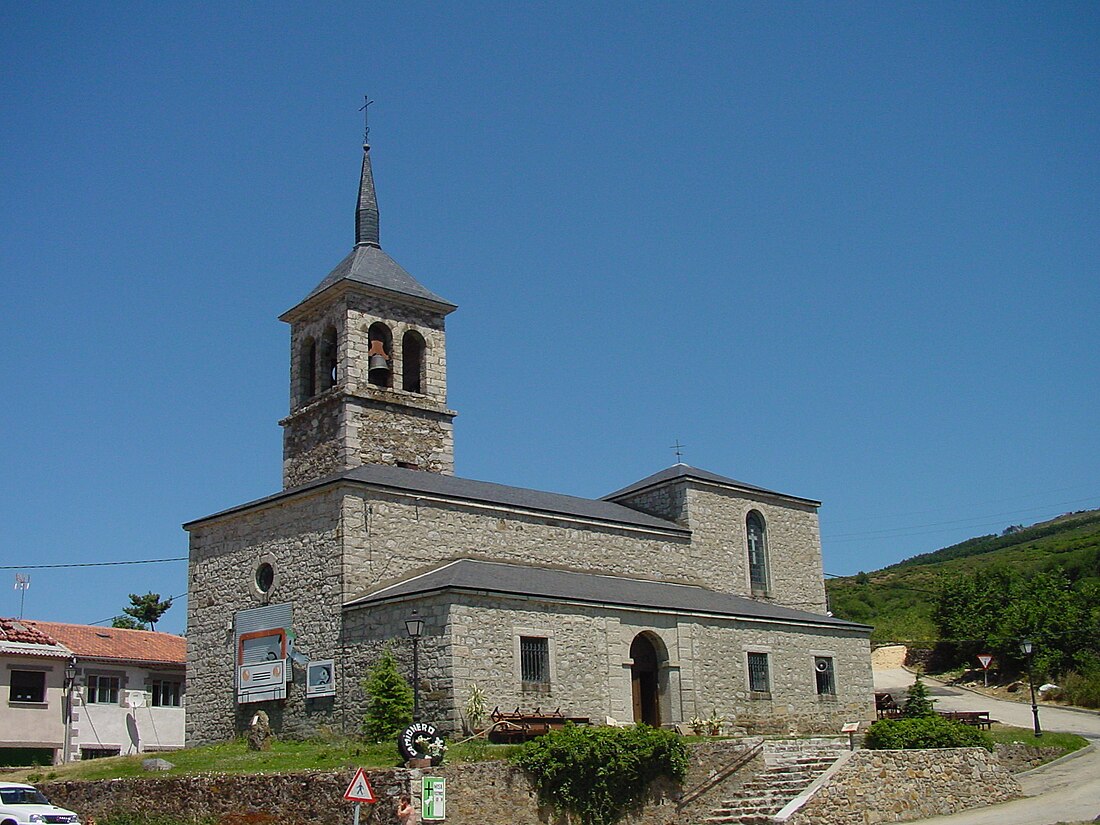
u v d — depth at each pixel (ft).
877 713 134.82
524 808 79.30
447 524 115.24
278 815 79.41
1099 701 161.38
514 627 99.76
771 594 146.41
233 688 114.11
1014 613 189.57
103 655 149.38
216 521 120.47
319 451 129.49
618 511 137.39
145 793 87.20
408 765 77.00
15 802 83.56
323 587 107.76
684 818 87.51
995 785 97.96
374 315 132.46
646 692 112.78
